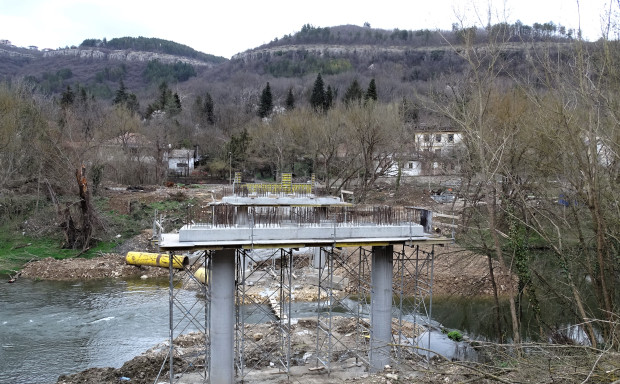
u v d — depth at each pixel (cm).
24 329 3319
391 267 2591
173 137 9806
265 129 8831
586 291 3409
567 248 3053
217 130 11412
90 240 5438
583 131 2578
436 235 2656
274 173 8981
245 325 3366
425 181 7406
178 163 9738
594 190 2458
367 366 2644
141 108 14050
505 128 3234
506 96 3891
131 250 5372
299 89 14950
